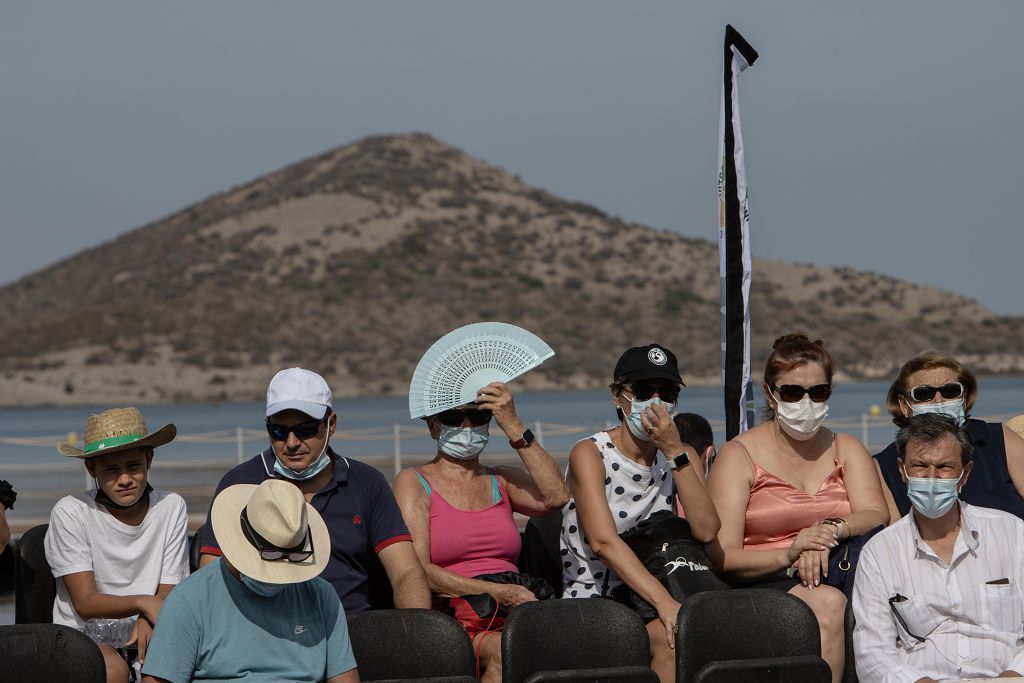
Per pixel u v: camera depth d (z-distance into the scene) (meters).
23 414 197.50
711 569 11.13
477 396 11.09
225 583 8.48
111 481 10.61
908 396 12.02
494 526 11.21
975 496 11.73
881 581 10.18
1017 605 10.05
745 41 14.73
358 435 53.81
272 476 10.54
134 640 10.52
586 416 132.62
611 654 9.63
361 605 10.48
